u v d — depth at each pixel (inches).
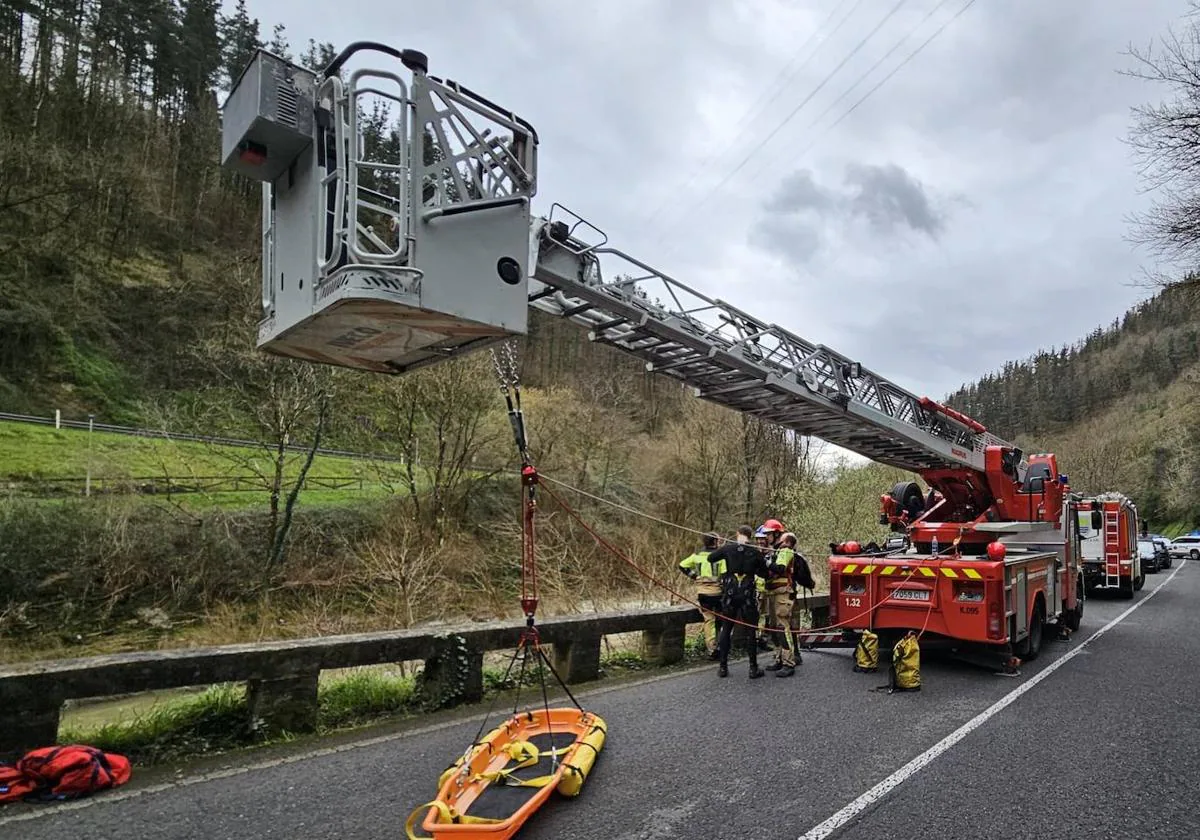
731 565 321.1
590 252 243.6
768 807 167.9
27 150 1097.4
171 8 2095.2
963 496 440.8
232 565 741.3
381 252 185.0
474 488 975.6
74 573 676.1
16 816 156.8
